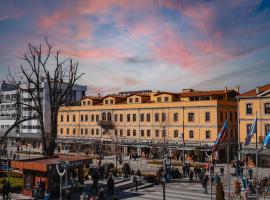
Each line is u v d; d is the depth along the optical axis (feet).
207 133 206.39
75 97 350.02
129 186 126.00
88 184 123.24
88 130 271.28
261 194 113.50
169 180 139.23
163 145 214.07
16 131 309.22
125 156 231.91
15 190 111.24
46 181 101.55
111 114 255.70
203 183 118.93
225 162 200.75
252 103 182.70
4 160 184.85
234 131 219.41
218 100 204.13
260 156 177.68
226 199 105.40
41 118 138.62
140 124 238.27
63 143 280.10
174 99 231.71
